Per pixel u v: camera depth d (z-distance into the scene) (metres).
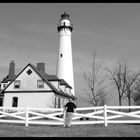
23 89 38.91
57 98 39.91
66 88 46.88
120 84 43.22
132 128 14.80
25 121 17.12
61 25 51.50
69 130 13.78
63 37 51.47
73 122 16.62
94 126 16.34
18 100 38.72
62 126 16.97
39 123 17.00
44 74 43.12
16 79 39.44
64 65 50.34
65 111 16.25
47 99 37.91
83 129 14.34
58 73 50.31
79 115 16.73
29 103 38.31
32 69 39.16
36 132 12.82
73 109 16.19
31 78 38.97
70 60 51.16
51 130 13.81
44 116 17.19
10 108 17.56
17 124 18.72
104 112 16.45
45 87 38.34
